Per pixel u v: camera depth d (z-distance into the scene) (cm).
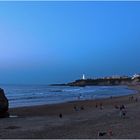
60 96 9419
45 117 3372
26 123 2802
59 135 1964
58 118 3203
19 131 2259
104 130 2066
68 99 7681
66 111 4178
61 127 2420
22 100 7594
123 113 3048
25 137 1945
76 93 11600
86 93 11656
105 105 5112
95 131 2047
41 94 11056
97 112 3775
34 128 2423
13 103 6550
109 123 2481
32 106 5312
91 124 2500
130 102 5791
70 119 3061
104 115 3338
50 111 4253
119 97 8044
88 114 3556
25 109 4653
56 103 6081
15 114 3884
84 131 2081
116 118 2894
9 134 2103
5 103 3459
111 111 3803
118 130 2027
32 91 14238
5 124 2745
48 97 8881
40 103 6347
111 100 6669
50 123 2758
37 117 3391
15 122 2897
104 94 10612
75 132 2059
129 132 1914
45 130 2280
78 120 2928
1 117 3412
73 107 4862
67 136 1891
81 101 6481
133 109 3862
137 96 8456
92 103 5744
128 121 2553
